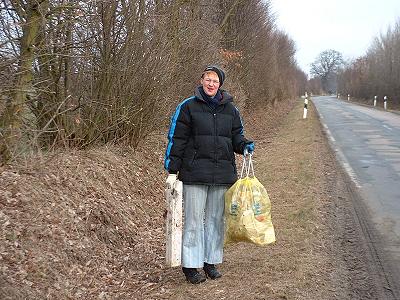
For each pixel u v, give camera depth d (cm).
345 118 2836
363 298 431
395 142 1595
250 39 2206
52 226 504
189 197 448
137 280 480
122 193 695
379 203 784
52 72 663
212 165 444
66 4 574
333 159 1247
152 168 884
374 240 593
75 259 484
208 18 1416
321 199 797
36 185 555
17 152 583
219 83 447
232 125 458
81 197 595
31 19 548
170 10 937
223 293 433
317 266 495
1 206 489
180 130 445
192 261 452
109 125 799
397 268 502
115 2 735
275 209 724
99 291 448
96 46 729
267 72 2775
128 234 591
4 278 390
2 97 541
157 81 870
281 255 522
